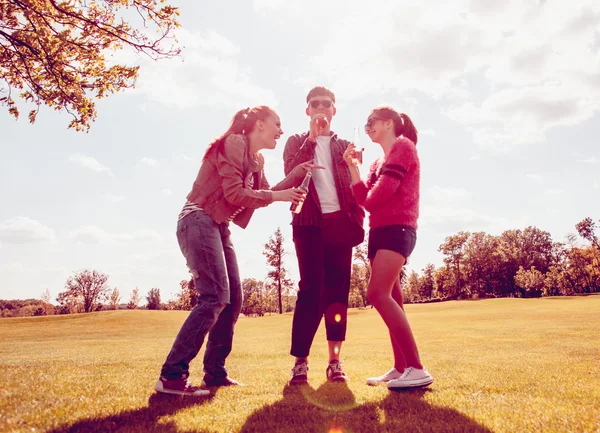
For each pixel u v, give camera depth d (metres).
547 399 2.36
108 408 2.11
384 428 1.76
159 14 6.62
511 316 18.39
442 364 4.18
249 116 3.15
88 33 6.55
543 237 93.88
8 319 30.69
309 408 2.17
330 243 3.55
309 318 3.24
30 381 2.93
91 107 6.99
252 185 3.35
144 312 34.06
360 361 4.88
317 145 3.75
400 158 2.90
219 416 1.97
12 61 6.67
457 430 1.71
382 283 2.79
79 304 77.75
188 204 2.84
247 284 83.88
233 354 6.27
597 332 9.03
